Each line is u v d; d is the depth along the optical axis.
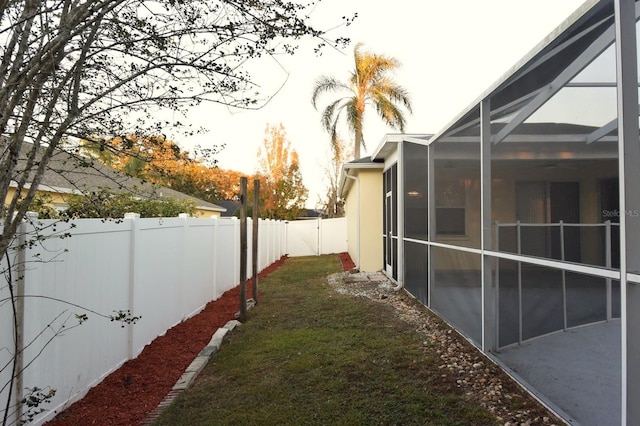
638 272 2.09
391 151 9.87
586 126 2.79
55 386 3.01
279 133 28.45
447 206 5.54
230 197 29.09
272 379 3.89
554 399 3.19
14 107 2.17
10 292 2.36
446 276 5.62
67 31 2.15
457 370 3.96
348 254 18.14
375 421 3.02
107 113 2.69
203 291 7.09
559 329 3.40
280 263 16.09
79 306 3.11
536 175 3.40
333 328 5.63
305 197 28.81
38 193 3.37
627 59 2.14
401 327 5.61
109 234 3.88
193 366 4.16
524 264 3.71
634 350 2.11
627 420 2.10
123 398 3.47
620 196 2.16
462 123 4.95
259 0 2.54
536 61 3.02
